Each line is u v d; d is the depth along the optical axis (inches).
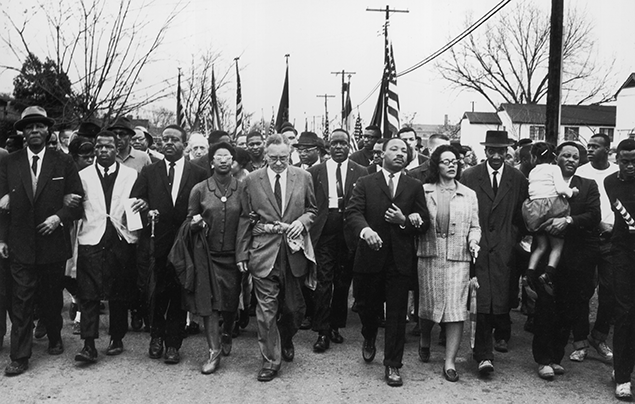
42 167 212.1
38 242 209.9
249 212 209.2
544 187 213.9
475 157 470.0
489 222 215.2
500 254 211.2
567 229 216.8
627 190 198.8
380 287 205.6
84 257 214.8
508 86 1615.4
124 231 220.7
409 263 200.1
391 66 593.0
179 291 214.5
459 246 205.2
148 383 198.4
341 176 258.8
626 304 189.3
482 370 206.5
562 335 215.8
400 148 203.2
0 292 219.0
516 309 315.9
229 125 1167.0
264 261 205.0
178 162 228.5
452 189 208.2
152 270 219.8
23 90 393.1
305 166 311.3
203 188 215.0
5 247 209.3
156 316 222.8
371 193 203.3
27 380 199.9
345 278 249.3
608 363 226.8
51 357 223.9
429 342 224.4
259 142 307.7
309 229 227.9
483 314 206.7
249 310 290.8
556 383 204.1
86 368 212.4
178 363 219.0
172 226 221.5
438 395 190.9
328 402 183.9
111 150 224.2
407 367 218.7
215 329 212.1
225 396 187.8
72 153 285.4
